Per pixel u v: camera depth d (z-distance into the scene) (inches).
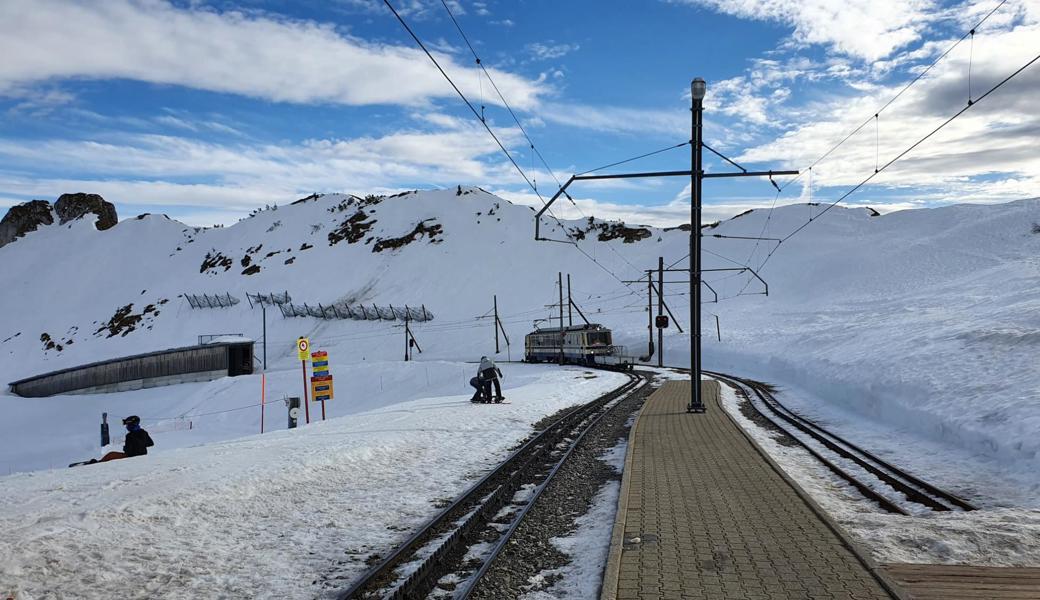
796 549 259.6
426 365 2586.1
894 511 357.4
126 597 230.5
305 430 740.0
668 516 313.9
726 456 480.1
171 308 6200.8
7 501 365.7
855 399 935.0
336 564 269.3
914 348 1027.9
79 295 6870.1
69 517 309.9
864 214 5595.5
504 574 256.7
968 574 229.5
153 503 340.5
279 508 357.4
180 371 3282.5
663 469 433.7
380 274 6181.1
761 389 1285.7
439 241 6633.9
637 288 4761.3
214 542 295.0
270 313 5669.3
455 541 298.4
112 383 3262.8
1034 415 517.0
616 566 240.7
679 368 1950.1
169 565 263.1
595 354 2053.4
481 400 925.8
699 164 799.7
